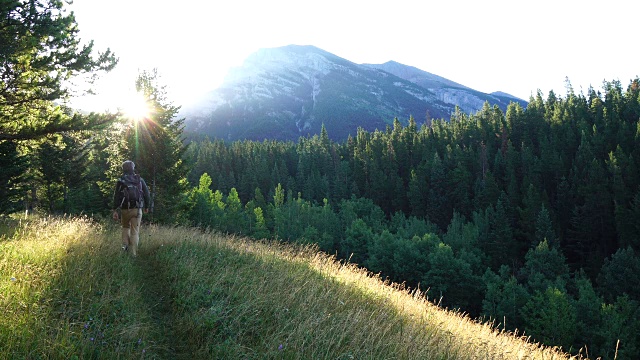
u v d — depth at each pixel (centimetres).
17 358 287
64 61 1129
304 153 13900
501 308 4112
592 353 3397
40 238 780
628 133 8744
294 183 11400
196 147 15250
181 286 566
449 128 13712
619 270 4909
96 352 327
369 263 5828
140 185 773
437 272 4891
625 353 3284
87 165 3434
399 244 5681
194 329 437
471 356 456
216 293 546
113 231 1085
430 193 9275
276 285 595
